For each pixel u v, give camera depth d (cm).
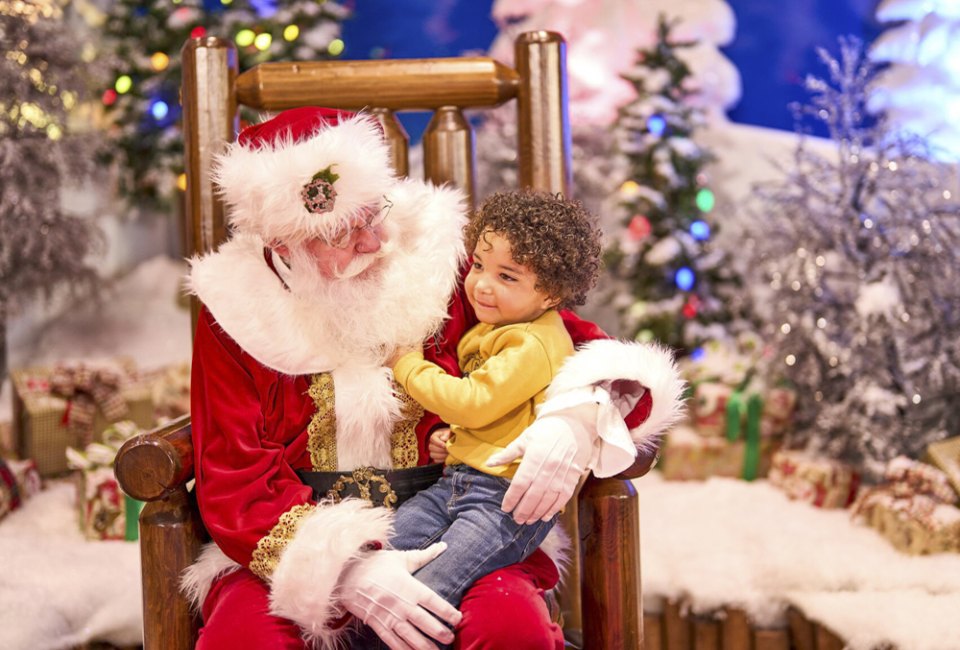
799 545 234
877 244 271
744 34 367
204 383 159
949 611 204
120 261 437
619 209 329
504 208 153
